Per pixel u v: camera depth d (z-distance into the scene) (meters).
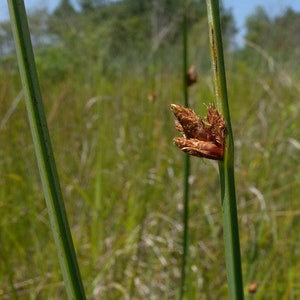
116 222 0.58
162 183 0.62
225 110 0.15
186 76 0.32
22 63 0.14
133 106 0.78
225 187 0.15
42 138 0.14
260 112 0.75
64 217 0.15
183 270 0.39
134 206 0.59
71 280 0.15
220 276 0.50
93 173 0.66
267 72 0.92
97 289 0.49
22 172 0.62
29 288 0.48
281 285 0.47
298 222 0.56
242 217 0.55
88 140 0.73
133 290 0.48
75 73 1.03
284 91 0.83
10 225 0.54
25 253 0.51
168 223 0.57
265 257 0.50
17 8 0.14
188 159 0.36
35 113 0.14
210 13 0.15
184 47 0.32
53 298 0.47
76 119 0.76
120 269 0.52
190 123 0.15
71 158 0.69
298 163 0.66
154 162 0.68
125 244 0.54
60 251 0.15
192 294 0.45
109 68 1.02
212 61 0.15
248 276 0.44
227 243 0.16
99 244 0.54
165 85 0.79
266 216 0.53
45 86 0.92
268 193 0.57
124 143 0.70
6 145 0.64
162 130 0.71
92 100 0.76
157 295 0.49
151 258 0.48
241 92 0.87
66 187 0.62
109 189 0.64
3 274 0.48
